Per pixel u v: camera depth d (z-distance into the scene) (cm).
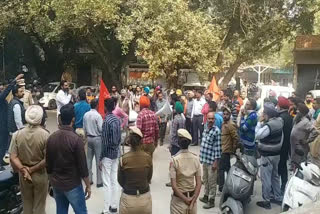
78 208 554
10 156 576
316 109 1098
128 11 2353
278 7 2552
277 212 768
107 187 726
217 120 891
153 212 761
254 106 835
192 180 553
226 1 2516
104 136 720
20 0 2412
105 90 1013
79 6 2128
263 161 791
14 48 3391
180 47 2006
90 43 2708
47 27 2361
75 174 551
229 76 2716
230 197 715
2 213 617
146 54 2033
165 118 1423
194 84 2373
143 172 536
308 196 625
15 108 931
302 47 2377
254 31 2600
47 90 2859
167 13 2069
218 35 2325
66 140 545
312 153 792
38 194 583
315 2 2520
